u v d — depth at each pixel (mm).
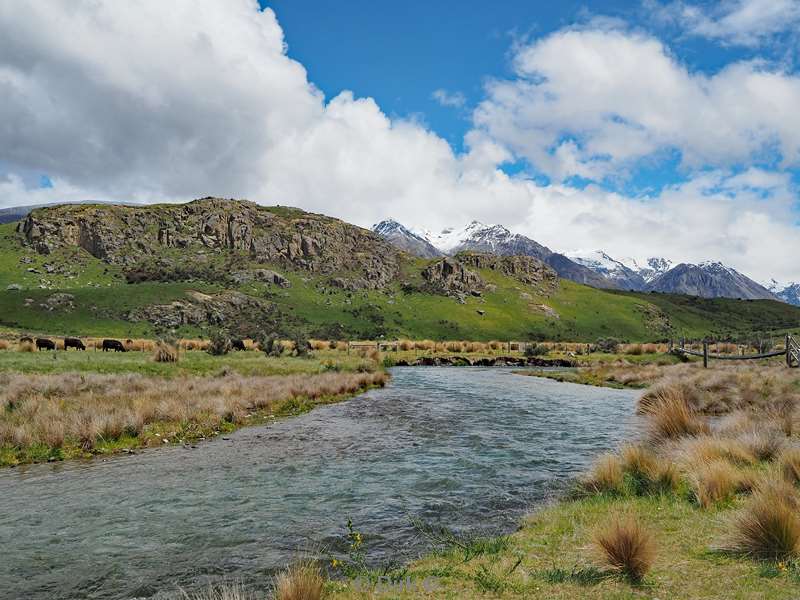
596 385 40500
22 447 15422
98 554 8484
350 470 13992
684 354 55656
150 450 16328
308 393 29094
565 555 7625
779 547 6730
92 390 23453
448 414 24609
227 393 25031
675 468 10961
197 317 197875
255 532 9484
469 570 7246
